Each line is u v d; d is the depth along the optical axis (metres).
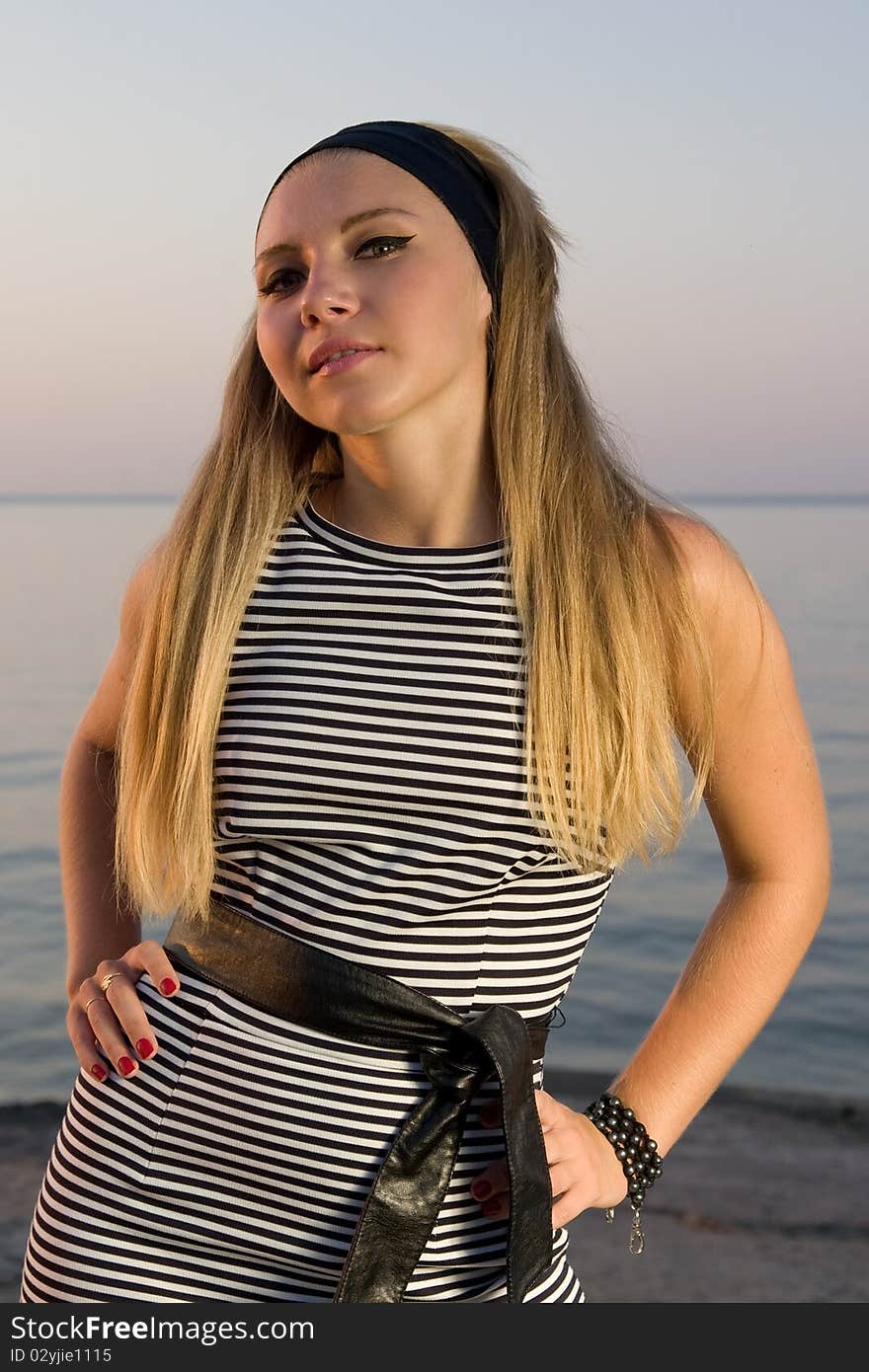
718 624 1.85
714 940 1.96
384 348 1.75
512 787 1.72
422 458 1.83
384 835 1.73
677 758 1.91
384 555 1.82
